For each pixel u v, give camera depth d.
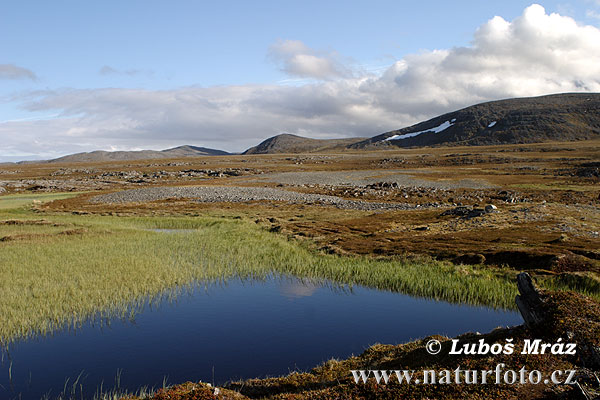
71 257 24.92
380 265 24.17
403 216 43.47
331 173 120.25
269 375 11.48
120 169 153.00
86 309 16.50
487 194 64.94
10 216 50.25
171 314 16.47
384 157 192.38
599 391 6.98
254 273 23.17
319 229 37.44
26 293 17.70
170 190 74.81
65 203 63.94
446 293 19.11
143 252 26.97
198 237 33.41
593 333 8.60
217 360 12.45
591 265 20.86
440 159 165.00
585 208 41.00
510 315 16.75
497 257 23.75
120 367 11.99
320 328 15.15
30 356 12.72
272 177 109.94
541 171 108.44
